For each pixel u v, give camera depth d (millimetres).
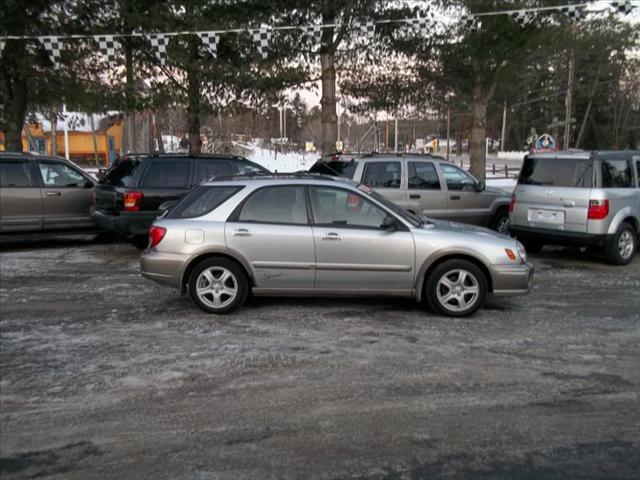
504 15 12766
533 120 77250
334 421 3848
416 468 3297
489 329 5816
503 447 3525
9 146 13766
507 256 6188
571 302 6930
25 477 3184
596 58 20344
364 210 6254
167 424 3797
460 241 6137
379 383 4457
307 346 5281
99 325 5898
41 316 6219
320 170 10641
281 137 70500
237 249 6145
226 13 13078
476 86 15633
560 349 5234
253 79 13133
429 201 10344
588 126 61000
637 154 9508
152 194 9508
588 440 3613
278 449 3496
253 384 4430
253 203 6285
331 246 6129
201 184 6539
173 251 6195
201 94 13828
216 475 3219
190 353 5090
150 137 31875
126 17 12133
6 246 10797
